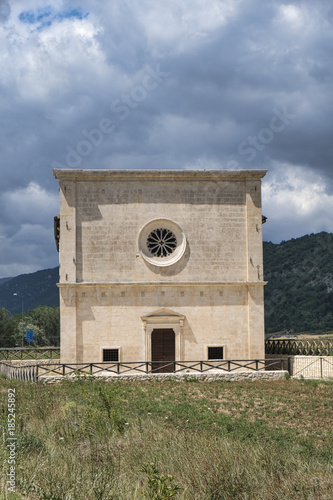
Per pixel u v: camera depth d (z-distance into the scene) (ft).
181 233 131.54
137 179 131.64
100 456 54.29
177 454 54.80
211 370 128.98
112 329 127.75
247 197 133.59
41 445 55.72
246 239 132.77
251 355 129.90
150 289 129.39
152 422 71.41
